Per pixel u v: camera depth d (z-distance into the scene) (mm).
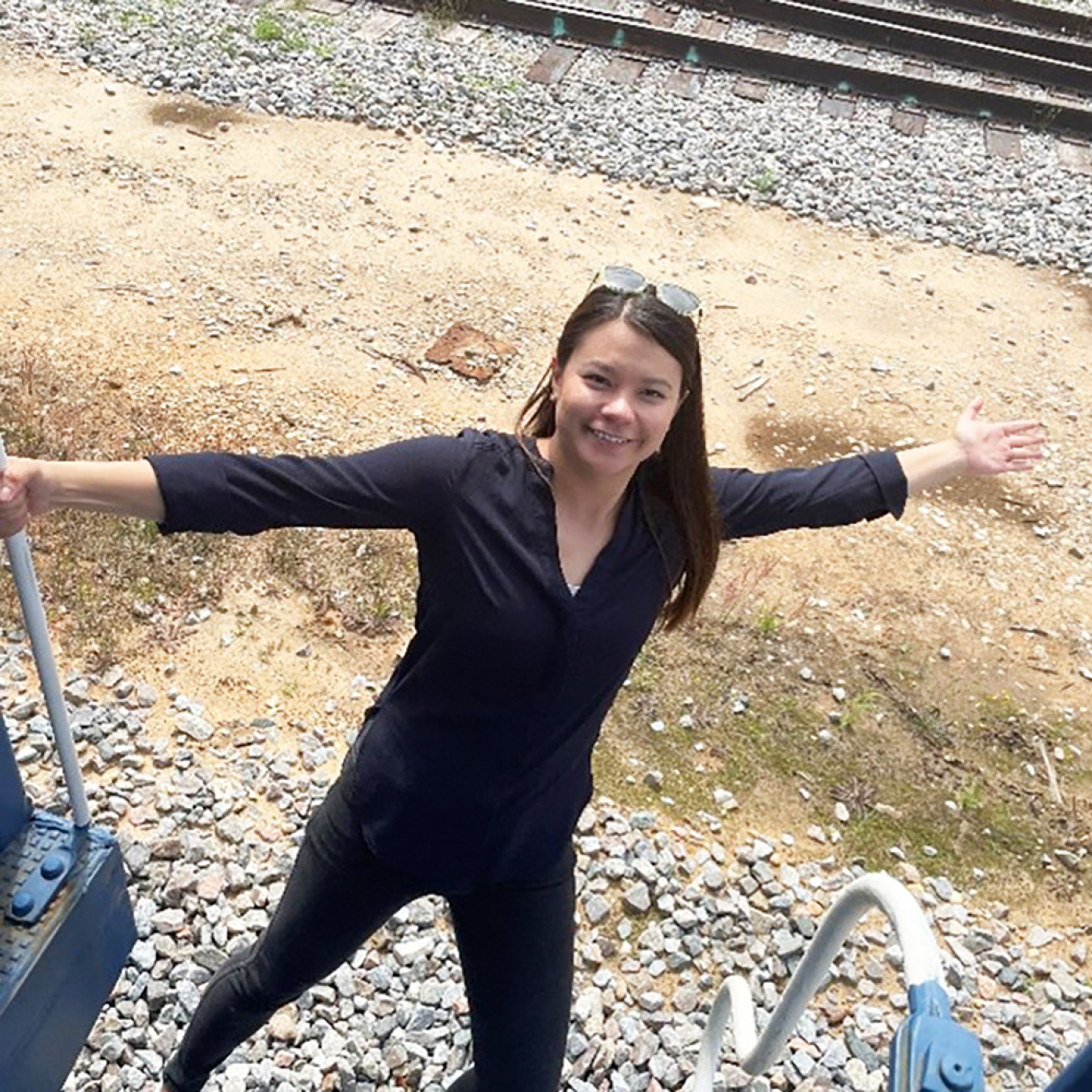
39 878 2258
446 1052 3455
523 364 6184
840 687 4863
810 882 4141
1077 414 6508
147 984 3465
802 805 4414
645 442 2082
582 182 7586
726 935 3900
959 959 3977
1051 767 4727
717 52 8891
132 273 6293
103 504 1983
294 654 4586
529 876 2361
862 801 4457
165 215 6750
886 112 8734
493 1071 2555
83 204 6730
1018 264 7535
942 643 5152
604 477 2119
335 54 8305
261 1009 2732
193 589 4703
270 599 4746
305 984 2664
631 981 3742
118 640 4477
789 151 8102
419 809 2295
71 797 2301
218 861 3830
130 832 3859
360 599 4812
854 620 5172
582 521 2178
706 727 4609
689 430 2174
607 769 4379
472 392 5969
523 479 2148
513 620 2123
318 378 5863
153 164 7117
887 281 7219
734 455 5938
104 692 4297
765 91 8758
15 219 6523
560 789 2344
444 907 3768
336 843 2439
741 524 2373
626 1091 3455
